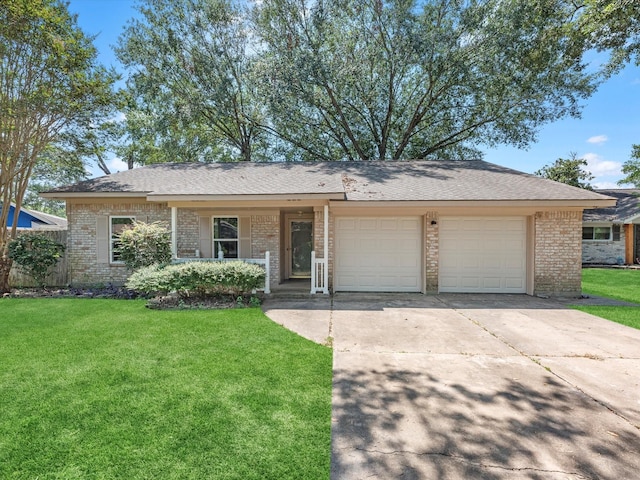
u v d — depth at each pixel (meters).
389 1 15.97
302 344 5.21
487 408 3.33
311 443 2.75
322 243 9.93
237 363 4.40
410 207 9.50
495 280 9.99
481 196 9.17
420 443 2.77
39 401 3.38
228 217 10.84
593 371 4.26
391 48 16.94
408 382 3.91
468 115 18.12
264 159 21.61
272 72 16.25
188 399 3.44
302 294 9.29
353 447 2.71
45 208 33.69
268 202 9.16
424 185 10.24
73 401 3.39
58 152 11.60
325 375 4.07
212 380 3.88
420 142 19.91
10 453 2.59
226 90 17.77
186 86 18.23
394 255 10.18
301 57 16.08
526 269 9.91
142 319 6.61
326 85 16.92
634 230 20.41
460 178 10.95
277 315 7.16
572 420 3.13
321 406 3.33
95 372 4.09
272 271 10.78
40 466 2.46
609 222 20.09
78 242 10.95
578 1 13.57
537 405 3.40
